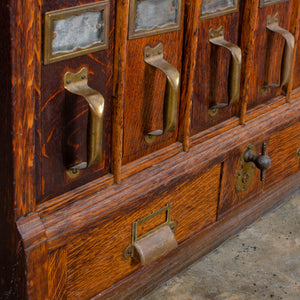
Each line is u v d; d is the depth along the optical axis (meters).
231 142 1.95
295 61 2.18
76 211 1.46
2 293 1.50
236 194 2.09
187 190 1.83
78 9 1.28
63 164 1.40
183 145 1.78
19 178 1.29
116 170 1.56
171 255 1.88
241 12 1.81
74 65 1.33
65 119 1.35
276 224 2.23
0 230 1.40
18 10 1.15
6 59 1.18
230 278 1.92
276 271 1.97
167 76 1.51
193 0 1.57
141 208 1.66
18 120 1.23
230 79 1.75
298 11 2.03
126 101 1.53
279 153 2.26
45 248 1.38
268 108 2.12
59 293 1.50
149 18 1.49
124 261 1.69
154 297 1.82
